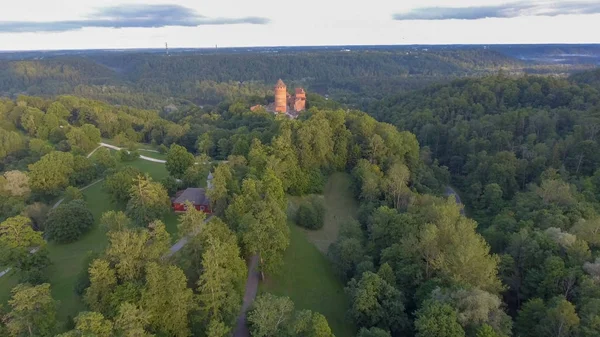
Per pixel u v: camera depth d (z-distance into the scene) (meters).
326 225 96.44
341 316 63.56
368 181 101.56
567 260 65.38
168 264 50.44
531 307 56.91
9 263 63.12
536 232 70.69
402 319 57.34
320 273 74.19
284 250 75.56
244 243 65.25
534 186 102.94
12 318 44.94
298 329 47.72
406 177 103.88
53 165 99.81
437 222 70.44
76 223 80.56
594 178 104.31
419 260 66.06
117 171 98.31
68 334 39.50
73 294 60.91
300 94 196.62
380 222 77.50
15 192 92.50
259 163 97.50
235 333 54.75
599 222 70.56
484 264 60.38
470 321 50.81
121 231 51.84
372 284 59.16
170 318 47.75
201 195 86.50
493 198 105.94
